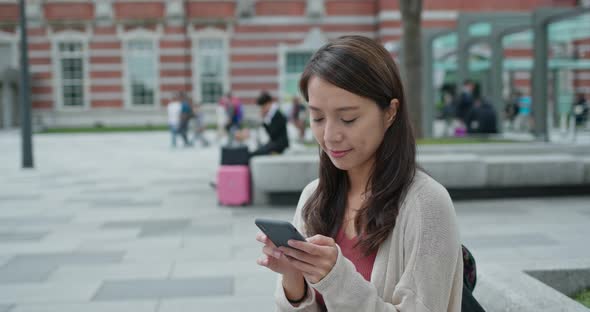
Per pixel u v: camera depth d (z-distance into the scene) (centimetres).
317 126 160
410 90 1112
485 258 517
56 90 2945
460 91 1574
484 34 1584
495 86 1484
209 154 1672
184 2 2911
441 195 156
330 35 2922
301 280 167
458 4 2794
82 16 2911
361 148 157
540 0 2750
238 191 816
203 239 623
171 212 784
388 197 160
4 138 2411
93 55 2938
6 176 1207
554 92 1677
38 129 2820
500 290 276
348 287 143
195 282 472
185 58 2941
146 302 425
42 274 498
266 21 2916
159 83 2953
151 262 534
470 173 810
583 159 834
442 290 151
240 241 612
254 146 1894
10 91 2997
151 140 2294
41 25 2914
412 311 149
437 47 1864
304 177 788
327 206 178
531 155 920
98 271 506
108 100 2962
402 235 157
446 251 152
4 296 439
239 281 474
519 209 760
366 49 154
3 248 591
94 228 687
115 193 960
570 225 657
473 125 1404
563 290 323
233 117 1989
